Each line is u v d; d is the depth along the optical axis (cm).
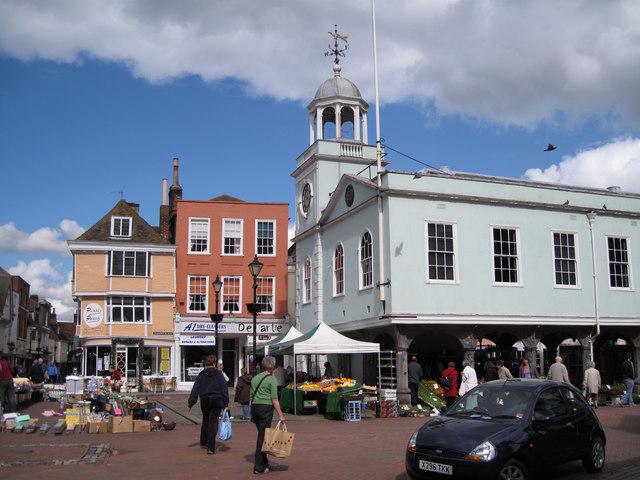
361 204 2634
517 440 913
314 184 3250
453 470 887
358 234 2697
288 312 3969
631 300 2781
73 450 1316
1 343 4838
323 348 2167
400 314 2328
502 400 1020
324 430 1711
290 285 4031
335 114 3353
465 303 2455
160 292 3753
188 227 3925
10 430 1655
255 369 2177
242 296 3938
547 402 1017
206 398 1290
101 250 3706
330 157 3225
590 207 2764
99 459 1204
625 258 2817
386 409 2116
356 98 3322
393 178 2453
